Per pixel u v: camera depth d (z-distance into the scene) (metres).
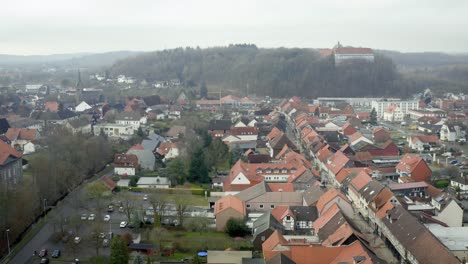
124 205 141.25
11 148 154.75
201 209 142.75
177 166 171.12
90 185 148.00
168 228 128.38
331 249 96.06
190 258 109.75
